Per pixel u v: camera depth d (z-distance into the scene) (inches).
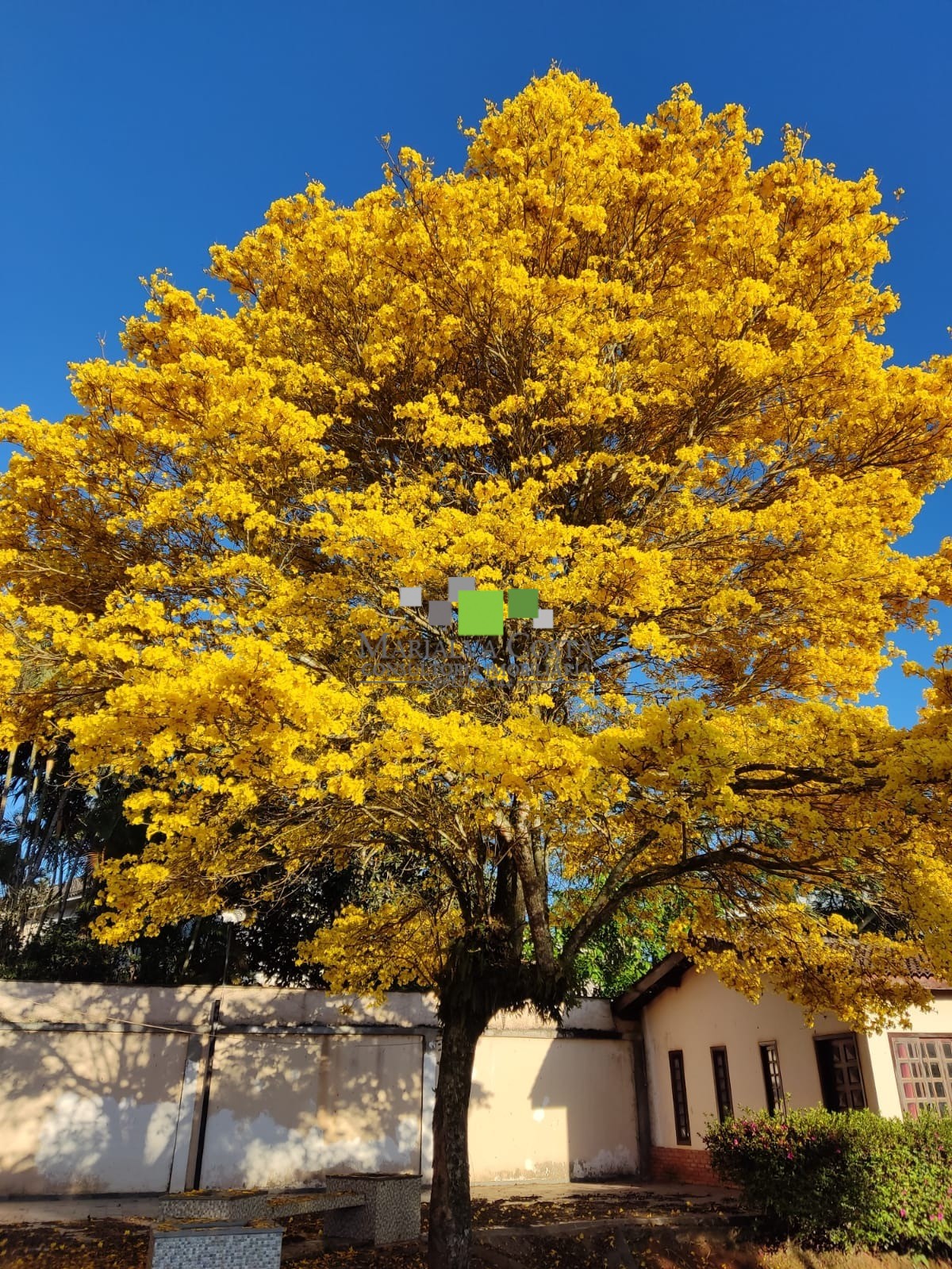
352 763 196.5
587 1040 552.1
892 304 321.7
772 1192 330.3
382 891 464.8
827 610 258.1
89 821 591.2
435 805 274.2
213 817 251.4
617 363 290.0
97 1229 337.1
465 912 294.7
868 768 205.8
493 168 354.3
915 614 291.9
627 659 314.8
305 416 241.8
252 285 357.7
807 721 228.5
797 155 341.4
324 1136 474.0
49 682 237.9
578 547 262.4
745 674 322.0
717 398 288.0
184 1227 227.0
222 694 178.2
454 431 263.9
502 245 282.8
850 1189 308.2
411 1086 498.6
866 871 224.1
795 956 311.1
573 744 192.9
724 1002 477.7
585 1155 525.0
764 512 253.3
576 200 307.6
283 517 276.5
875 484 271.6
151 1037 464.8
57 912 672.4
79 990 461.1
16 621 220.8
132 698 177.0
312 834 296.0
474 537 225.0
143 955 618.8
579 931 269.7
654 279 332.5
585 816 247.9
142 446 258.1
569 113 330.3
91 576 271.6
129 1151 440.1
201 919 599.5
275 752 187.0
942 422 277.4
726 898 303.1
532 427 284.2
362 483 325.4
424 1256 291.0
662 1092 535.5
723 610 246.4
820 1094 388.2
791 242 314.5
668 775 197.0
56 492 256.8
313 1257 288.5
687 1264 312.5
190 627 226.5
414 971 336.5
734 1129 359.3
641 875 266.7
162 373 248.5
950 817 184.2
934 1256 296.7
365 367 307.1
